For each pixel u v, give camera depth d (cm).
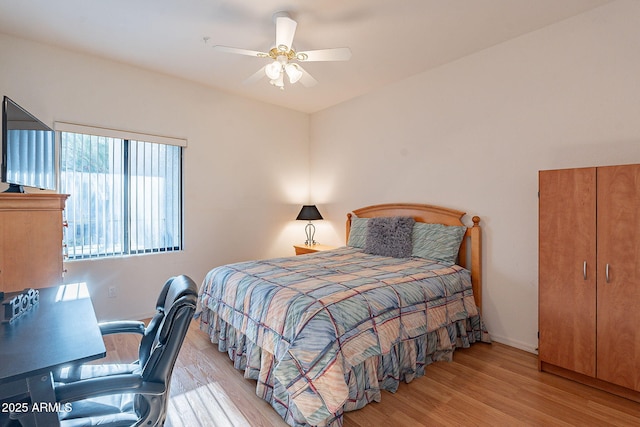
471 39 281
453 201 325
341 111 449
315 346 172
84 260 309
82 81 304
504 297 290
